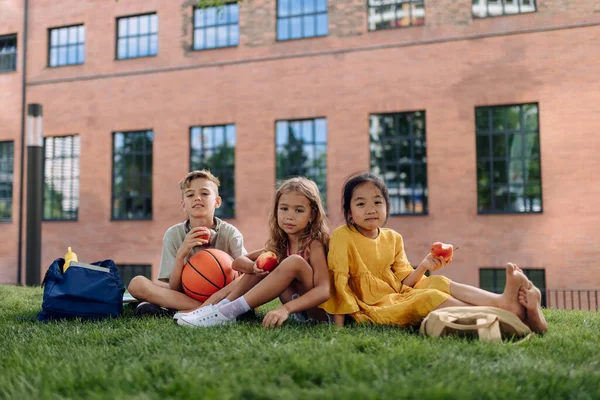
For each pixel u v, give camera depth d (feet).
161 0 50.11
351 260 13.57
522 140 40.63
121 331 12.17
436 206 41.57
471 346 9.93
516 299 11.76
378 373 7.69
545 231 39.11
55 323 14.20
